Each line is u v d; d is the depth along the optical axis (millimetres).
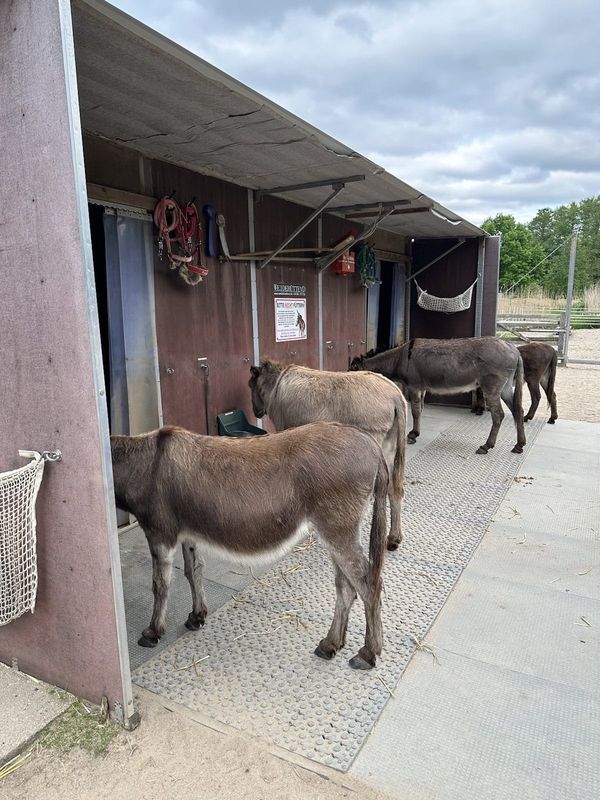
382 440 3496
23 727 1996
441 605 2844
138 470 2436
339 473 2250
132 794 1754
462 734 1993
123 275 3561
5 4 1672
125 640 1972
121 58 2150
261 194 4719
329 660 2430
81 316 1733
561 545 3551
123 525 3877
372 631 2320
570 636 2584
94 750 1916
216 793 1753
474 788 1765
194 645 2559
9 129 1759
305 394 3766
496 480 4797
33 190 1753
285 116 2828
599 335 19094
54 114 1647
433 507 4184
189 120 2916
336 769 1839
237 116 2836
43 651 2193
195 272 3992
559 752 1907
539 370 6695
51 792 1764
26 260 1824
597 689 2225
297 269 5539
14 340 1923
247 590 3064
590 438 6215
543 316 17781
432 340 6070
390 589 2996
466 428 6801
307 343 5879
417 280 8109
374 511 2332
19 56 1680
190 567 2637
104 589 1926
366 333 7328
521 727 2023
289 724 2047
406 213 5680
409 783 1782
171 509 2389
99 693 2064
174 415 4113
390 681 2281
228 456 2344
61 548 2000
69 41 1580
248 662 2428
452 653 2465
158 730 2018
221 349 4547
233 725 2043
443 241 7824
